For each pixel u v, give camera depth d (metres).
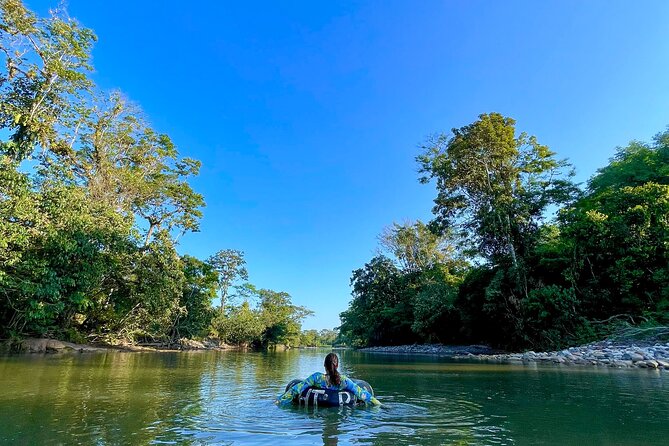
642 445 3.20
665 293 16.97
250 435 3.55
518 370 10.93
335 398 5.23
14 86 17.14
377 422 4.16
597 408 4.82
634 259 18.25
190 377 8.91
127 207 26.17
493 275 25.69
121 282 23.19
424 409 4.95
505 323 23.08
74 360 13.46
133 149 27.91
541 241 24.08
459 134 27.83
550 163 26.69
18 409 4.59
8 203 14.11
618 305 19.30
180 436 3.47
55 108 18.52
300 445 3.21
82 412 4.47
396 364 15.09
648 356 11.38
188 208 32.47
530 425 3.95
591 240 19.62
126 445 3.13
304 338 102.19
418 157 29.86
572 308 19.33
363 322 49.66
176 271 24.83
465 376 9.52
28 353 16.80
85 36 18.06
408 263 46.28
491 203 26.12
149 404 5.12
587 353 14.36
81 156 23.17
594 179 27.17
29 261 14.96
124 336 25.98
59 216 16.31
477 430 3.77
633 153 25.30
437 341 36.41
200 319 34.16
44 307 16.08
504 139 26.08
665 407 4.84
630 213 18.62
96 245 17.58
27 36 16.64
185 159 31.78
